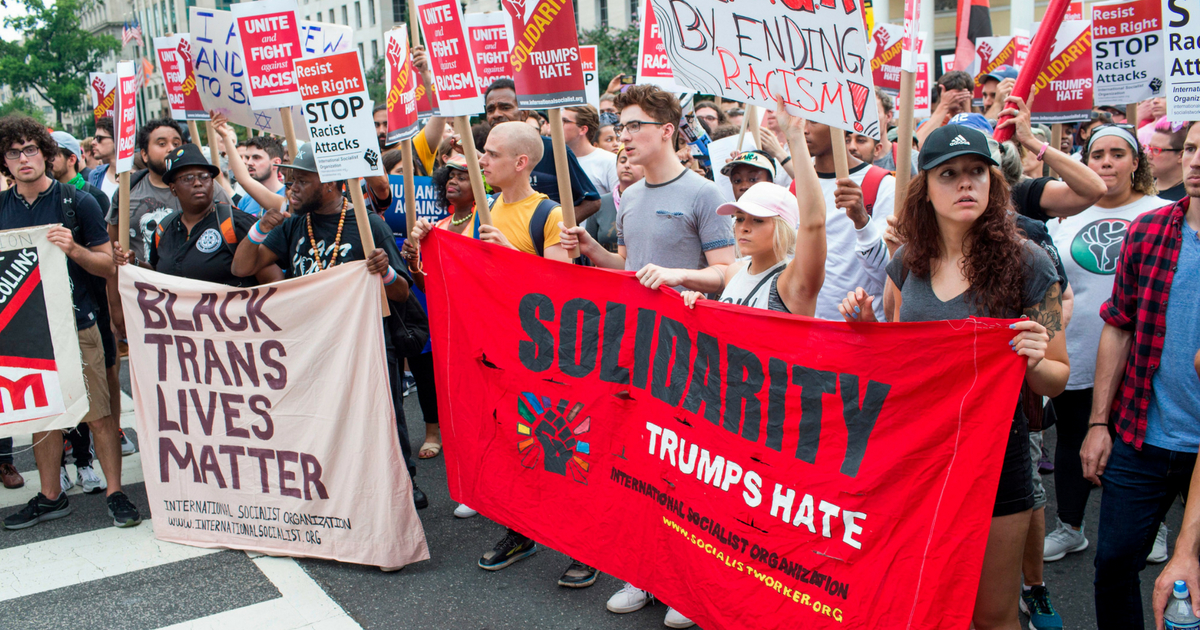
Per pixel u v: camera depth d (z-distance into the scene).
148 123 6.20
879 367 2.69
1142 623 2.89
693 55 3.26
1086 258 3.97
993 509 2.59
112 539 4.58
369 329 4.00
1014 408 2.45
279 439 4.22
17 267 4.62
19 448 6.26
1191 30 3.40
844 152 3.37
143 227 6.31
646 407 3.40
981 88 6.95
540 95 3.73
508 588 3.92
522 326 3.80
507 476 3.93
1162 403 2.76
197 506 4.45
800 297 3.11
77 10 55.69
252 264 4.66
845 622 2.77
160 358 4.45
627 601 3.68
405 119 5.09
